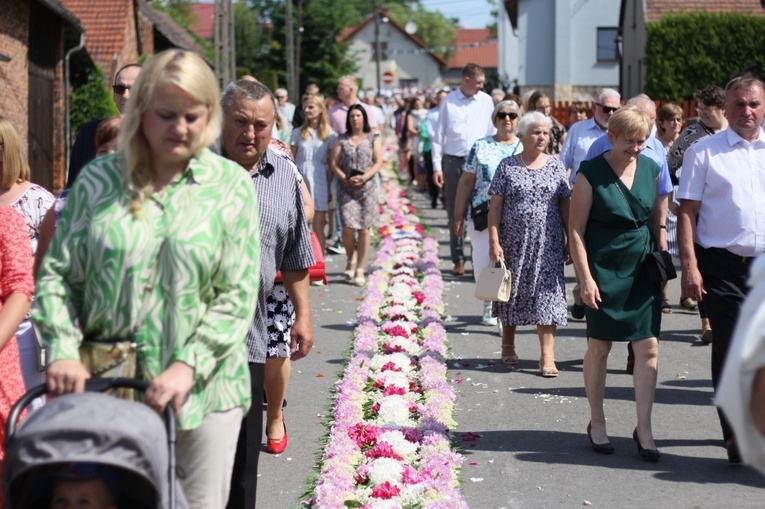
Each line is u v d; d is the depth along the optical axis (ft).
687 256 22.86
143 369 12.61
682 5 108.37
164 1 323.37
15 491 11.35
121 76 22.77
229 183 13.02
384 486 20.36
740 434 9.59
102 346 12.60
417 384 29.30
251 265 13.07
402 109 113.91
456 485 21.33
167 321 12.57
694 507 20.39
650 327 22.94
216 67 115.65
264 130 18.75
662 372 30.99
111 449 10.94
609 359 32.65
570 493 21.17
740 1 107.45
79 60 81.87
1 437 17.52
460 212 36.86
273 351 22.20
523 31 162.30
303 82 256.93
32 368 19.04
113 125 19.25
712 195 22.88
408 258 52.85
